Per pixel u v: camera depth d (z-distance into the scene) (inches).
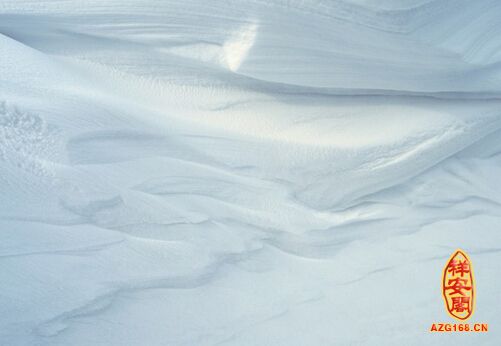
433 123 190.5
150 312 117.5
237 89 176.6
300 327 126.3
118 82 166.4
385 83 185.0
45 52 166.4
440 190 193.0
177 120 163.2
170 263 129.1
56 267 115.3
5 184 122.5
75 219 125.9
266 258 145.8
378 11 172.4
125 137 150.6
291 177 168.4
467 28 191.6
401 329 133.3
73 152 138.2
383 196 185.3
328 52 172.6
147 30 165.8
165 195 145.3
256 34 164.1
